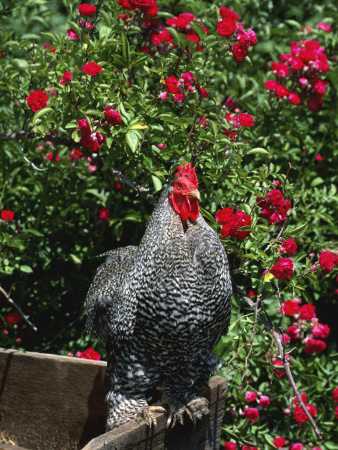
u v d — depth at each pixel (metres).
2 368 5.21
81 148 5.43
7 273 6.14
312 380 6.46
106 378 4.93
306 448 6.85
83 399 5.02
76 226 6.99
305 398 6.04
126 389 4.42
